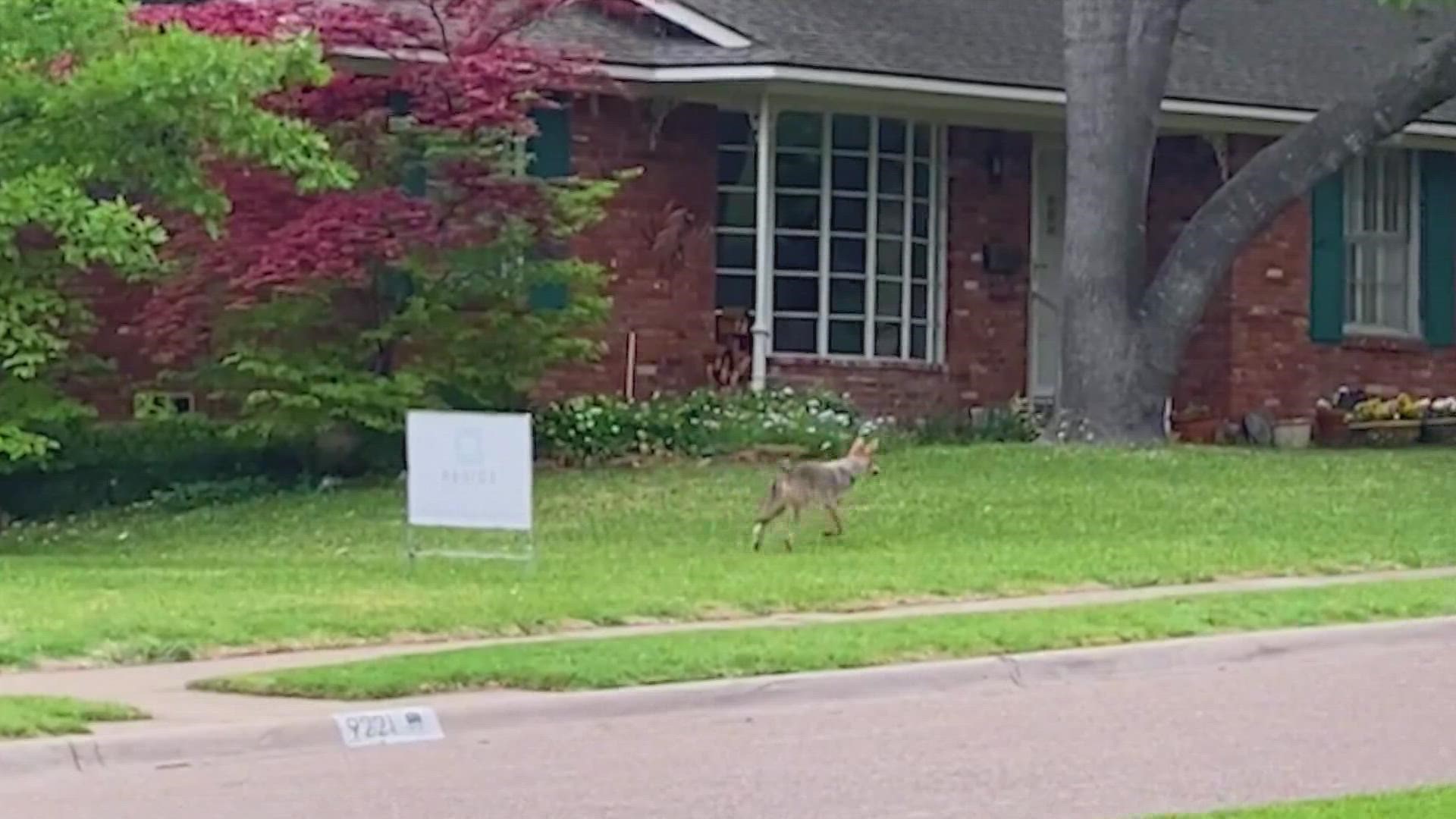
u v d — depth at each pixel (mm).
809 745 11398
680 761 10992
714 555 16875
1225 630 14359
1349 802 9664
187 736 11094
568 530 18156
